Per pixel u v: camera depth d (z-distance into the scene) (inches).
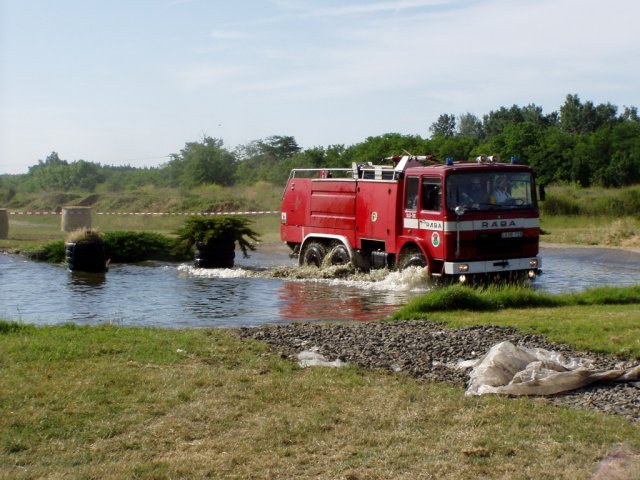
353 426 278.1
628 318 461.7
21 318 553.0
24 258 989.8
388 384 331.6
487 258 674.2
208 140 2373.3
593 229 1177.4
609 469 232.5
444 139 2068.2
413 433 269.6
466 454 248.7
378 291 689.0
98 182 2760.8
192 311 588.1
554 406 298.2
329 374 346.3
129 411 295.0
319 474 236.5
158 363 364.2
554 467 235.3
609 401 305.4
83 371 345.4
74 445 262.1
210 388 324.5
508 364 343.9
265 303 627.2
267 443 262.7
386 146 1925.4
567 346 394.3
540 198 700.0
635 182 1846.7
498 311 526.0
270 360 373.4
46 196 2177.7
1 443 261.4
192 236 884.6
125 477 233.9
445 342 410.3
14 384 323.3
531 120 3403.1
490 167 681.6
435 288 677.3
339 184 795.4
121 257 969.5
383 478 232.2
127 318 556.4
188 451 256.8
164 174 2486.5
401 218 719.1
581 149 1931.6
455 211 661.3
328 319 544.4
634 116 3408.0
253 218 1499.8
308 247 844.6
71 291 701.3
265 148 2506.2
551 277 776.9
